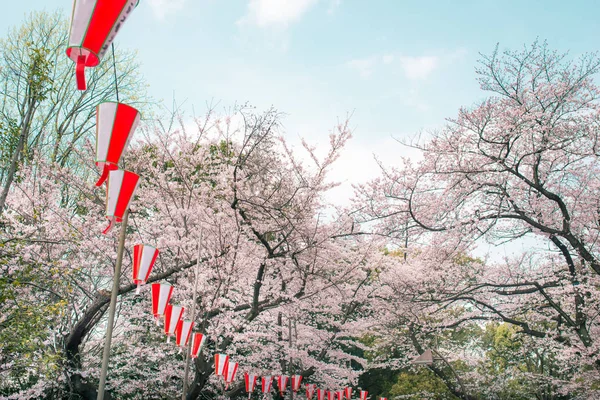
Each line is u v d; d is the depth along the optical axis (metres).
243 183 12.35
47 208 11.97
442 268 15.64
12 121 10.31
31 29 15.92
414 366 22.89
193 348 9.41
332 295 15.79
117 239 12.30
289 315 14.24
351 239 15.92
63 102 16.22
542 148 12.48
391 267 16.80
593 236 13.41
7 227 11.16
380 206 14.12
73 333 11.47
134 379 14.34
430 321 20.53
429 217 13.77
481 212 13.40
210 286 11.86
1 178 12.98
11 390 12.48
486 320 15.55
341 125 12.44
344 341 18.44
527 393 21.61
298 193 13.00
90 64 3.03
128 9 2.97
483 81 14.10
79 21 2.90
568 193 13.61
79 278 13.36
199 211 11.66
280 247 13.66
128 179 4.29
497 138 13.30
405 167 14.15
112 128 4.00
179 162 13.03
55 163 12.21
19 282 9.05
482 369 24.64
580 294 13.23
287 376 13.00
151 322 13.06
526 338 18.06
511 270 15.72
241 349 15.10
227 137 13.27
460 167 13.35
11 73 14.29
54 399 12.23
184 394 9.41
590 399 14.15
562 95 13.05
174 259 13.30
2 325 9.28
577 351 13.23
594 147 12.94
